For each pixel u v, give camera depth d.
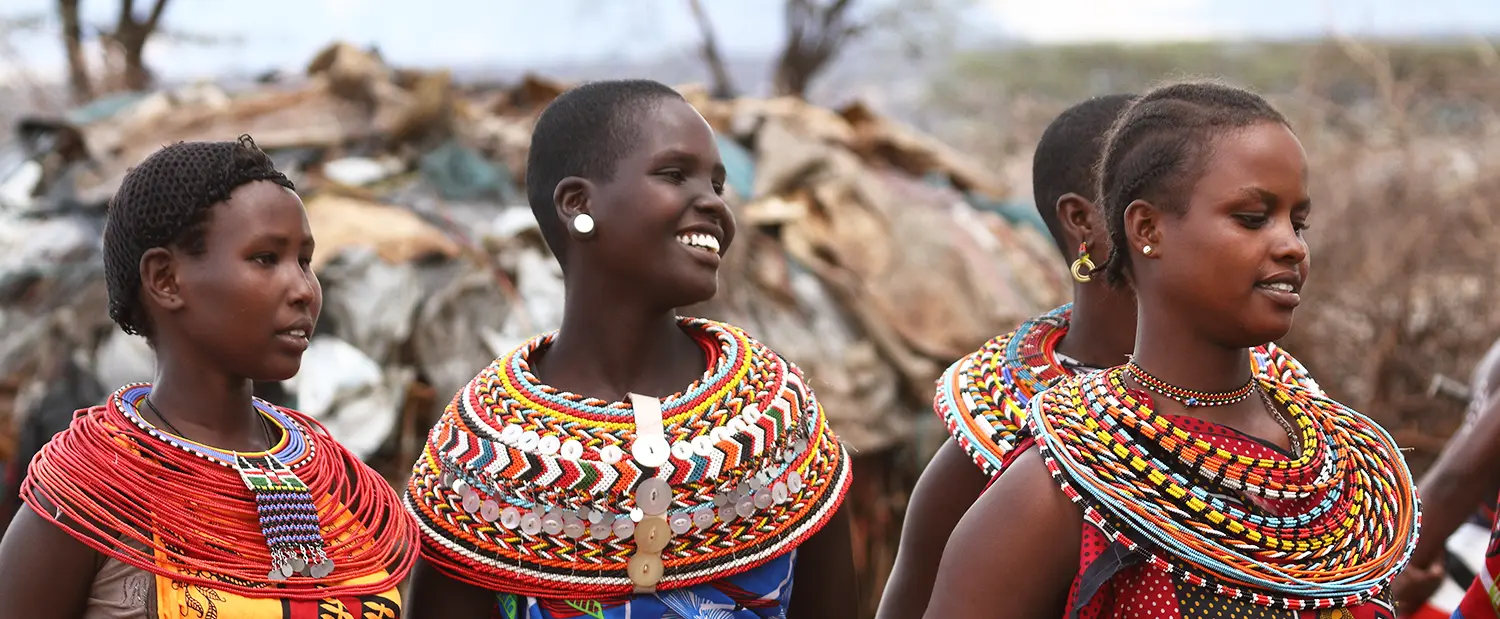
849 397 5.07
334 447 2.08
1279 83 17.14
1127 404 1.71
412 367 4.73
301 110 5.86
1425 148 8.05
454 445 2.08
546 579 2.03
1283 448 1.75
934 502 2.29
